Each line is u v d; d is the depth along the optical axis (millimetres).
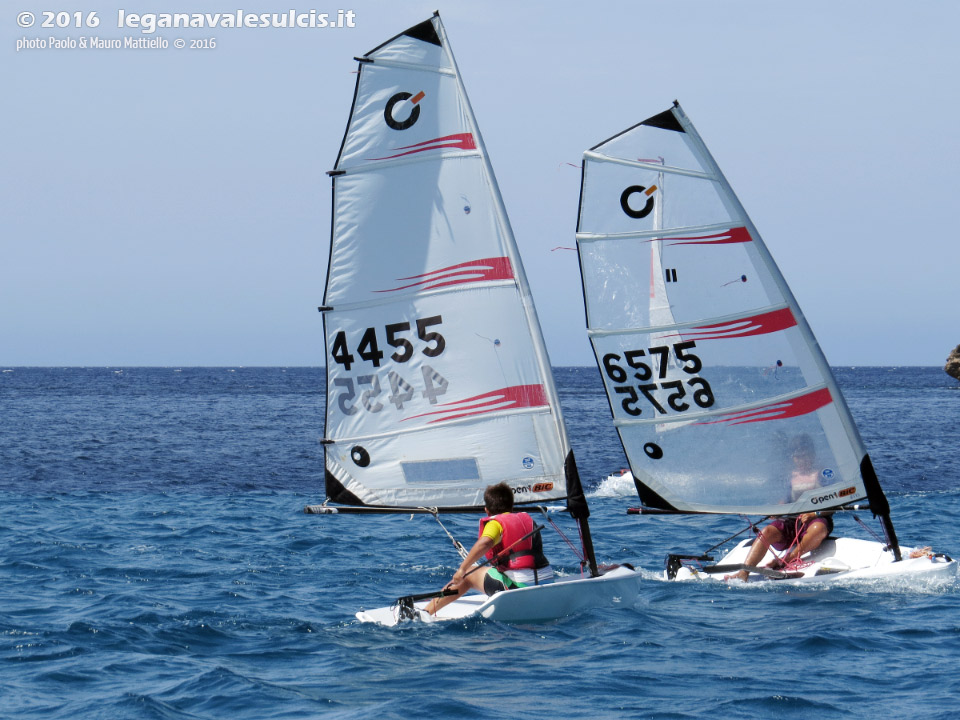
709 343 42969
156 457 120062
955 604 38219
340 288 38750
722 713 25750
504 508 36281
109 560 49719
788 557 44406
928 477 100125
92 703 26469
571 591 36000
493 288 37812
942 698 26797
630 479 93938
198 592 41938
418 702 26516
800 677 28906
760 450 43250
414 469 38688
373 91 38156
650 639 33031
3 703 26391
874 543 44875
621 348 43875
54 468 105375
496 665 30125
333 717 25375
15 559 48938
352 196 38406
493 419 38000
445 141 37969
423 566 49469
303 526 65125
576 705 26406
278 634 34281
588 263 43750
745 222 41781
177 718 25328
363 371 38938
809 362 42281
